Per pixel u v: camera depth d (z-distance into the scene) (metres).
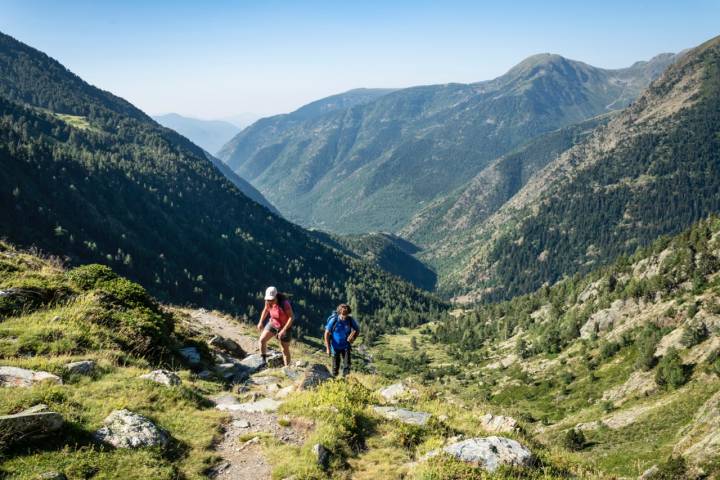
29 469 8.21
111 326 17.33
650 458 71.62
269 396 15.46
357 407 13.94
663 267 186.50
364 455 11.73
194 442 11.02
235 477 9.97
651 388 121.19
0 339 13.92
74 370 12.80
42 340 14.41
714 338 120.38
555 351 197.50
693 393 102.00
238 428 12.19
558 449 15.18
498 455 11.56
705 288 156.00
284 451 11.05
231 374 18.50
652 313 166.12
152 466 9.43
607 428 102.62
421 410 15.79
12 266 20.31
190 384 15.05
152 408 12.15
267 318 19.19
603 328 186.50
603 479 12.66
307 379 15.39
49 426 9.31
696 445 44.28
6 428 8.71
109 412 11.05
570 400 148.12
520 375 182.62
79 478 8.46
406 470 11.03
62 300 18.27
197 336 23.61
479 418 15.84
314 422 12.71
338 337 16.75
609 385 142.50
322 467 10.53
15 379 11.33
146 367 15.61
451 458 11.16
